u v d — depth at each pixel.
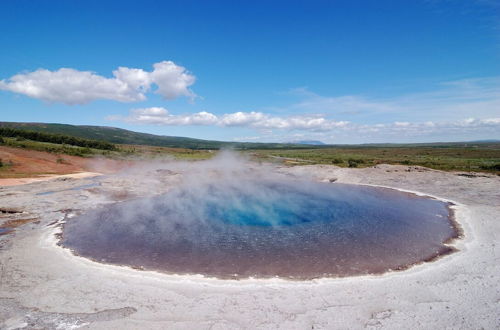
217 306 9.30
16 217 19.62
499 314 8.74
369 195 29.55
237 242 15.68
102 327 8.27
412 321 8.49
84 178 38.94
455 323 8.38
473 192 27.64
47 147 54.97
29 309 9.04
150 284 10.77
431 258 13.22
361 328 8.20
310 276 11.52
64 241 15.39
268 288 10.49
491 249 13.91
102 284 10.69
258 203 26.17
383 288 10.41
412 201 26.05
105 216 20.73
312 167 47.25
